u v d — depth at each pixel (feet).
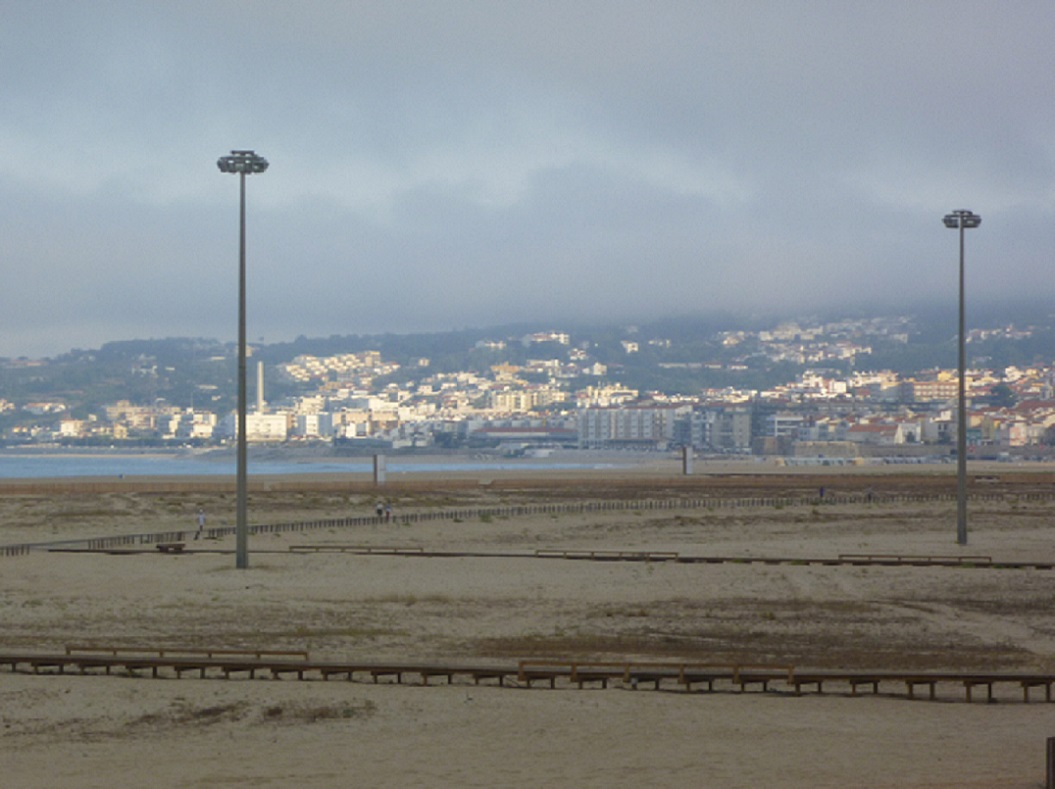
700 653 134.00
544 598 168.55
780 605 165.78
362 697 106.93
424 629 145.28
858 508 374.84
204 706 102.83
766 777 80.07
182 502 393.29
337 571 194.90
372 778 80.12
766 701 109.40
